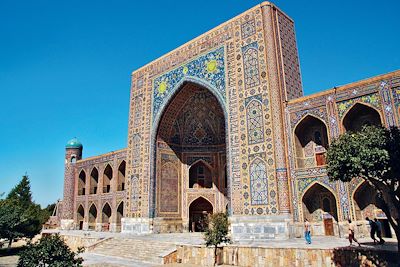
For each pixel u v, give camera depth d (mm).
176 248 12055
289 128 13086
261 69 13836
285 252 9422
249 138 13609
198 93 18469
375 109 11188
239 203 13359
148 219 17250
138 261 12180
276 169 12633
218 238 10695
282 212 12227
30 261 6977
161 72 18625
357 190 11320
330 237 11930
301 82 14953
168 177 18406
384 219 11195
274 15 14562
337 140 7797
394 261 7742
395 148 7027
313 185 12211
